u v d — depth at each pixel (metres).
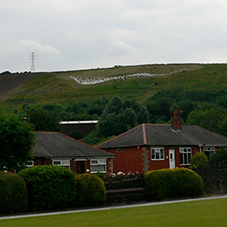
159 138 153.12
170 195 82.56
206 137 169.50
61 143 123.50
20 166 92.31
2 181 62.28
